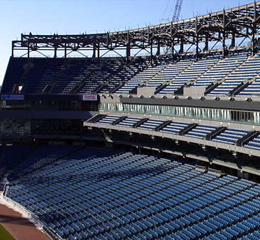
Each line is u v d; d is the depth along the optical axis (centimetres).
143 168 6431
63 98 8462
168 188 5438
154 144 6744
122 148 8106
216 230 4134
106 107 8112
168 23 8088
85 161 7456
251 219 4144
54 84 9256
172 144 6372
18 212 5675
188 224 4388
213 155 5603
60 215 5216
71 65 9875
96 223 4803
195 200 4903
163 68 8488
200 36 8375
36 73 9612
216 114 5775
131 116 7494
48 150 8456
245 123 5275
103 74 9400
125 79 8869
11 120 8681
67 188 6184
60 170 7150
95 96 8250
